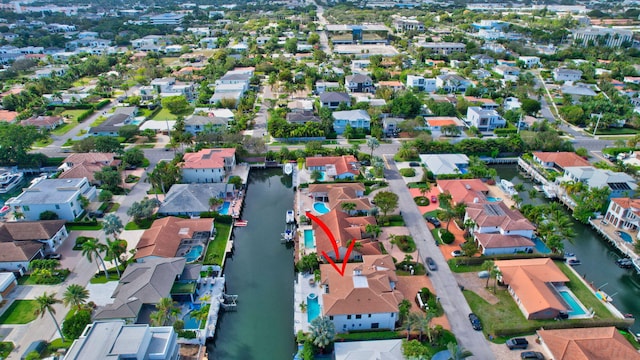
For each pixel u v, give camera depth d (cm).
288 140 17000
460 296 8856
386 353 7012
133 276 8625
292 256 10625
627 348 7138
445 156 14688
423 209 12131
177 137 15850
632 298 9281
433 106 19600
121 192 13050
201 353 7569
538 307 8169
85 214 11856
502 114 19475
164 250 9638
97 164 14075
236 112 19538
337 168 13925
